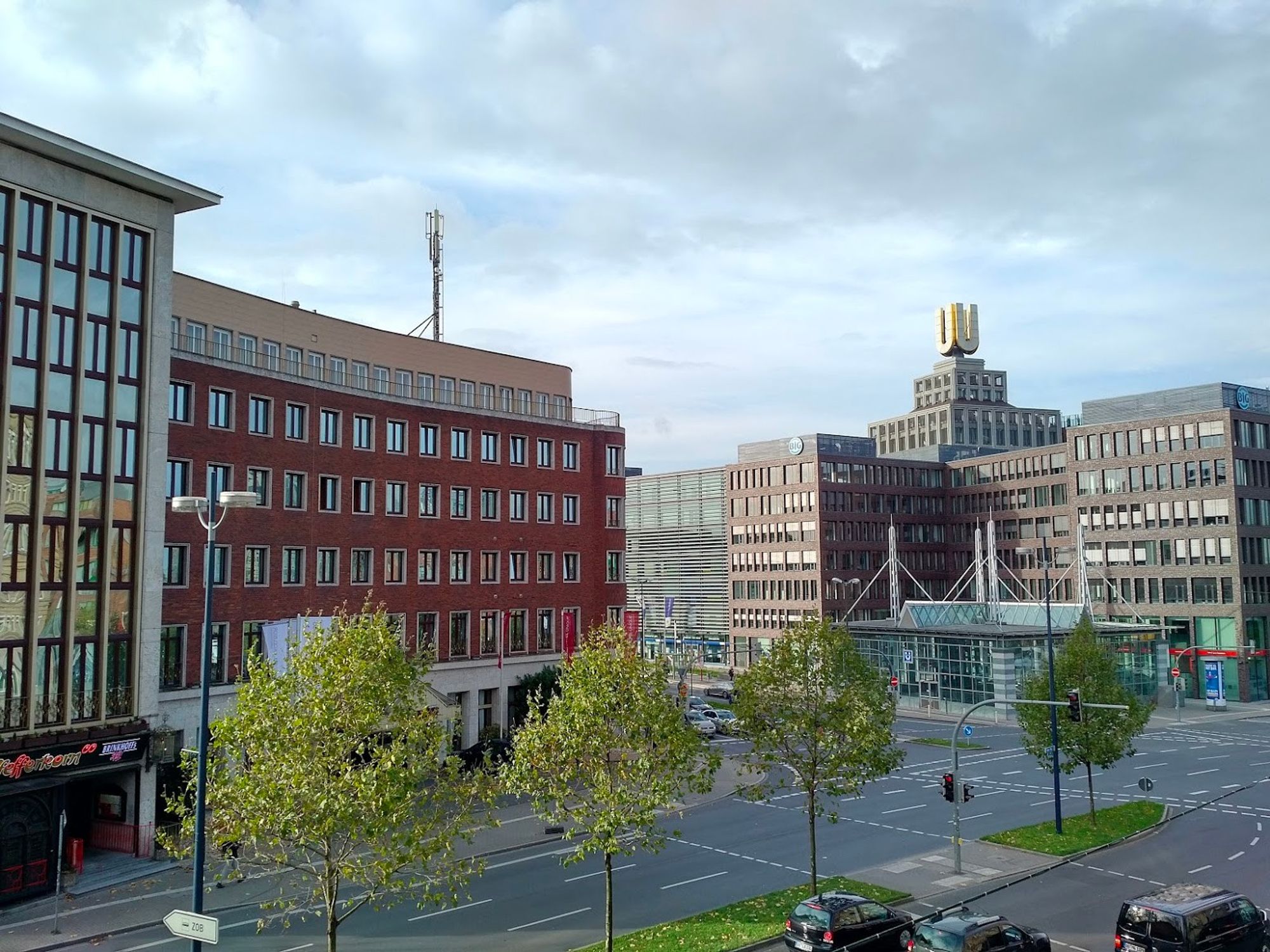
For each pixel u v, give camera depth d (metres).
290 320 58.16
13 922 31.45
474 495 60.22
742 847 39.53
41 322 36.56
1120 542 106.69
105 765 36.84
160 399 40.41
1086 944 27.48
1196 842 39.62
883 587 122.00
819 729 32.50
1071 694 35.81
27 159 36.31
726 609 131.12
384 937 28.94
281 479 49.78
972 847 38.84
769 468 124.69
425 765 22.33
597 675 27.84
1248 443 100.19
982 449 149.25
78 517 37.22
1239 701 95.62
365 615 26.34
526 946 27.84
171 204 41.38
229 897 33.41
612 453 68.19
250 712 21.70
